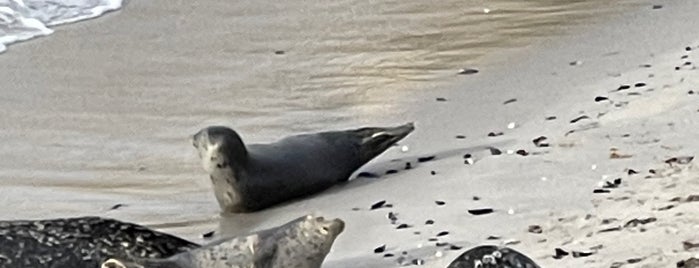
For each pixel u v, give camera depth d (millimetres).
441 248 5949
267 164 7496
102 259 5410
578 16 12477
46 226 5574
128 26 13258
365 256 5961
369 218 6699
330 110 10109
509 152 7797
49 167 8828
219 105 10359
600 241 5707
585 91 9273
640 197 6336
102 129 9789
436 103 9922
